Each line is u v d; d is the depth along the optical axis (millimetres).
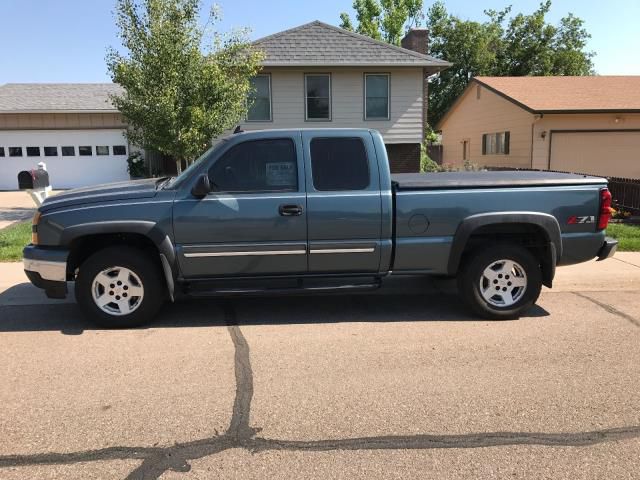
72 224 5297
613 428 3564
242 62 13703
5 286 7172
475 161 25172
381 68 18797
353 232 5539
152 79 12633
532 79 23344
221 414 3748
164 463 3172
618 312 6125
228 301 6570
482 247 5809
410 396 4016
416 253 5641
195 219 5359
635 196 12953
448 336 5340
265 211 5418
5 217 13945
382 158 5594
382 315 6039
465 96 26516
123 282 5512
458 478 3023
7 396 4016
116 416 3717
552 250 5746
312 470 3100
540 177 5879
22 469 3102
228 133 17953
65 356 4805
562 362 4660
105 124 23016
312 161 5531
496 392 4082
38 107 22484
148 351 4922
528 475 3055
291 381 4281
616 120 18703
